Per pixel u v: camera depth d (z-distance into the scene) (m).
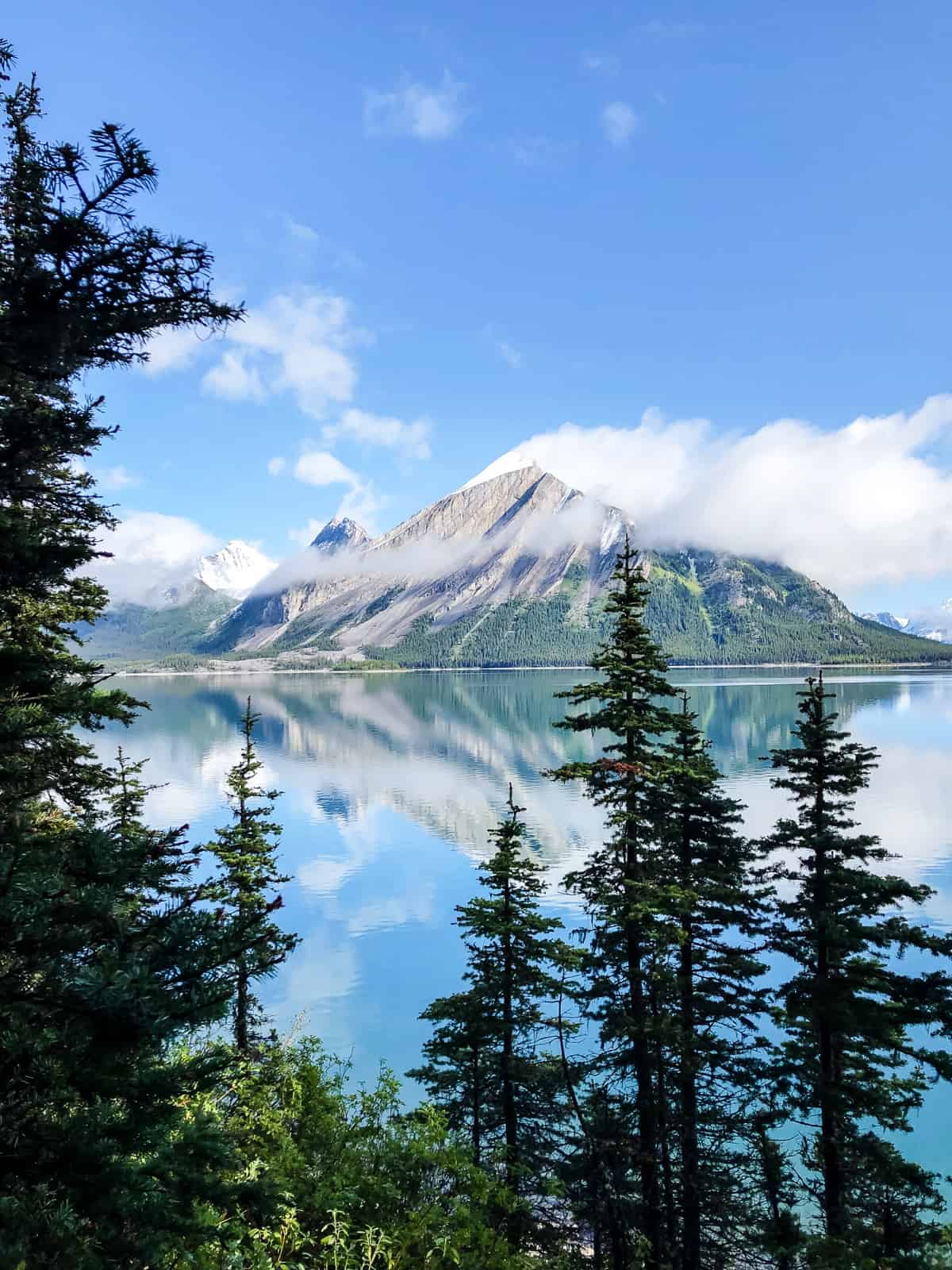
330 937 64.06
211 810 110.31
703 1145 22.19
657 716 19.08
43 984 4.66
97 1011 4.42
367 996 52.66
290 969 57.31
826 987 17.55
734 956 19.75
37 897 4.72
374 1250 8.44
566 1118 19.47
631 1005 19.33
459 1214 9.68
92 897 4.80
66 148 4.67
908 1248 15.86
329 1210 8.67
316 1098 10.87
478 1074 19.25
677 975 19.61
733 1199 20.78
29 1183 4.54
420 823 107.00
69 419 5.80
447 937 64.12
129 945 4.95
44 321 4.96
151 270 5.07
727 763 144.88
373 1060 43.47
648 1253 16.75
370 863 87.69
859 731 184.75
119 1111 5.08
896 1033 17.30
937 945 16.62
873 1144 17.58
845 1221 17.06
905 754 150.25
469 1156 11.20
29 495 6.68
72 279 5.06
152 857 5.44
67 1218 4.32
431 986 54.28
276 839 98.19
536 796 126.19
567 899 65.62
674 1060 20.22
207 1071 5.22
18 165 4.67
